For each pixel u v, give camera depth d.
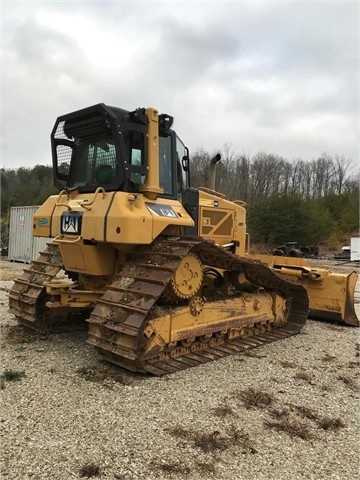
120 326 4.41
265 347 6.11
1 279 12.20
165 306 5.06
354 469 3.12
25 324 6.33
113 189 5.12
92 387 4.24
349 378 5.00
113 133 4.97
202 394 4.24
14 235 19.08
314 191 60.84
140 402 3.97
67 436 3.31
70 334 6.09
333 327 7.63
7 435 3.28
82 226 5.05
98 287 5.65
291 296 7.37
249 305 6.29
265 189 50.75
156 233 4.87
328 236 38.97
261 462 3.13
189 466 3.02
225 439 3.41
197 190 6.38
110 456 3.07
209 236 6.68
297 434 3.57
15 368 4.69
